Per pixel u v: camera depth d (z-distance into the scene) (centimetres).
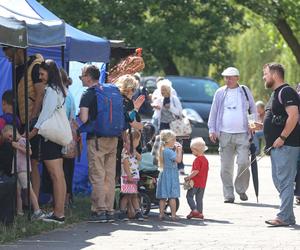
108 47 2355
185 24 5822
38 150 1970
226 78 2598
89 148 2052
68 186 2214
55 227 1927
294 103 1988
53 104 1912
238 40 6969
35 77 1966
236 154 2591
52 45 1967
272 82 2019
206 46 5994
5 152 1948
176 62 7275
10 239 1745
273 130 2019
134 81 2134
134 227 1988
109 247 1688
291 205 2034
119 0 5656
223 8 5966
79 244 1719
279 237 1847
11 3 2198
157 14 5850
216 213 2281
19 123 1994
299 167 2412
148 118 3378
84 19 5609
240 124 2561
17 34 1784
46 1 5600
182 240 1789
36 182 2042
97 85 2047
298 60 5869
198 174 2170
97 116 2030
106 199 2066
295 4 5647
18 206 2019
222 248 1691
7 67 2269
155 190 2194
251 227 2012
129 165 2091
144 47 5703
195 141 2181
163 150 2122
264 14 5672
